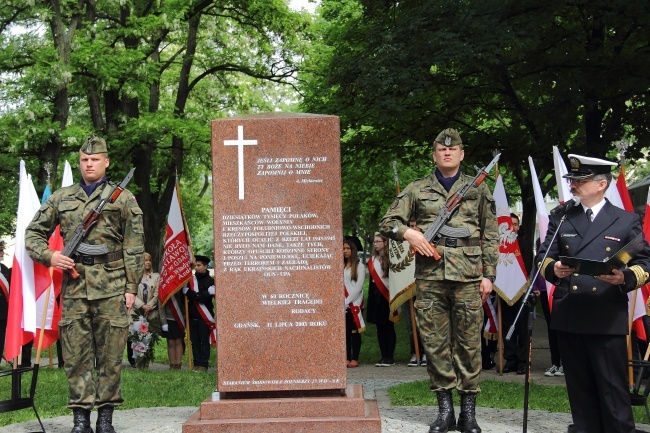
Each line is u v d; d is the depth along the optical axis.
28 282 7.56
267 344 6.93
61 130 22.30
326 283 6.96
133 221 7.22
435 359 7.16
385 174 27.70
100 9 27.33
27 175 7.86
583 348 6.50
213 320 14.66
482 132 20.12
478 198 7.25
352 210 31.20
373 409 7.01
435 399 9.30
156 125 23.52
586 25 17.77
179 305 14.48
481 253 7.23
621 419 6.32
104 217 7.16
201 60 28.86
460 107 20.78
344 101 20.58
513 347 13.16
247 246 6.96
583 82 16.58
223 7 26.84
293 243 6.96
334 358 6.92
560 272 6.29
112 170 25.58
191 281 14.36
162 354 17.97
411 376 13.00
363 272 15.20
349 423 6.59
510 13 16.89
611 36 18.72
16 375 7.39
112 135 24.44
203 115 25.98
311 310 6.94
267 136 6.98
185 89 27.75
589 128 18.19
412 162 23.23
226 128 6.98
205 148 25.62
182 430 6.62
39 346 7.50
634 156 18.78
